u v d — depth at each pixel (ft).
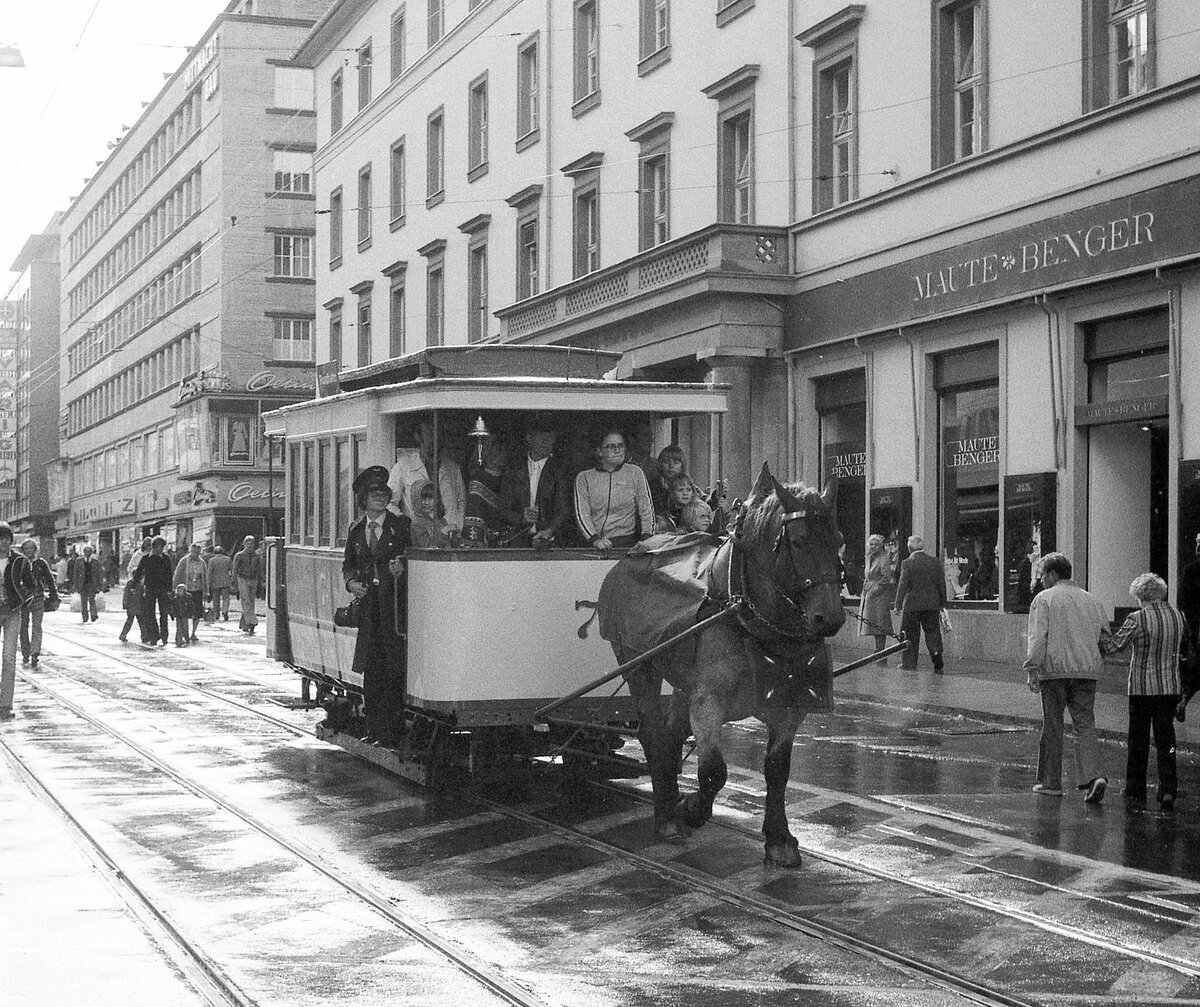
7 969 23.24
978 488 80.18
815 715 60.08
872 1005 21.31
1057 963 23.65
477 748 38.96
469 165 138.31
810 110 91.56
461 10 140.15
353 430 42.39
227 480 217.97
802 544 28.25
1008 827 35.78
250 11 237.86
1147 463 71.56
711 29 101.19
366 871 30.40
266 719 57.41
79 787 41.14
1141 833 35.14
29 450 388.16
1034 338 74.74
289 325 224.53
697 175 102.83
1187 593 44.39
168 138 257.14
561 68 121.60
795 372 93.61
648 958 23.81
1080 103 71.67
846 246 88.07
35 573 82.07
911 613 74.23
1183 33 66.13
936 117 81.05
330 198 178.60
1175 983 22.56
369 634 39.52
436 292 148.66
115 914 26.81
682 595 31.94
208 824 35.63
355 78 170.60
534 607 37.09
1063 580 40.75
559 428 40.50
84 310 332.19
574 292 108.78
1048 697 40.55
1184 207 64.80
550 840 33.58
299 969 23.27
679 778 42.22
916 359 83.25
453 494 39.88
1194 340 65.31
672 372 102.06
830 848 32.78
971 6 80.28
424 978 22.77
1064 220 71.56
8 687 59.16
